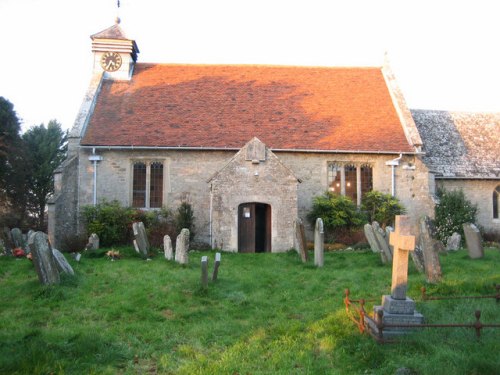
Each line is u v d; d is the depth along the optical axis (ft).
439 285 32.24
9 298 31.83
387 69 85.30
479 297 28.48
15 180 95.50
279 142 69.10
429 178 71.67
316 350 21.85
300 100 78.07
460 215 69.26
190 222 64.39
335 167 71.36
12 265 43.68
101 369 19.57
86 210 63.87
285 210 59.98
